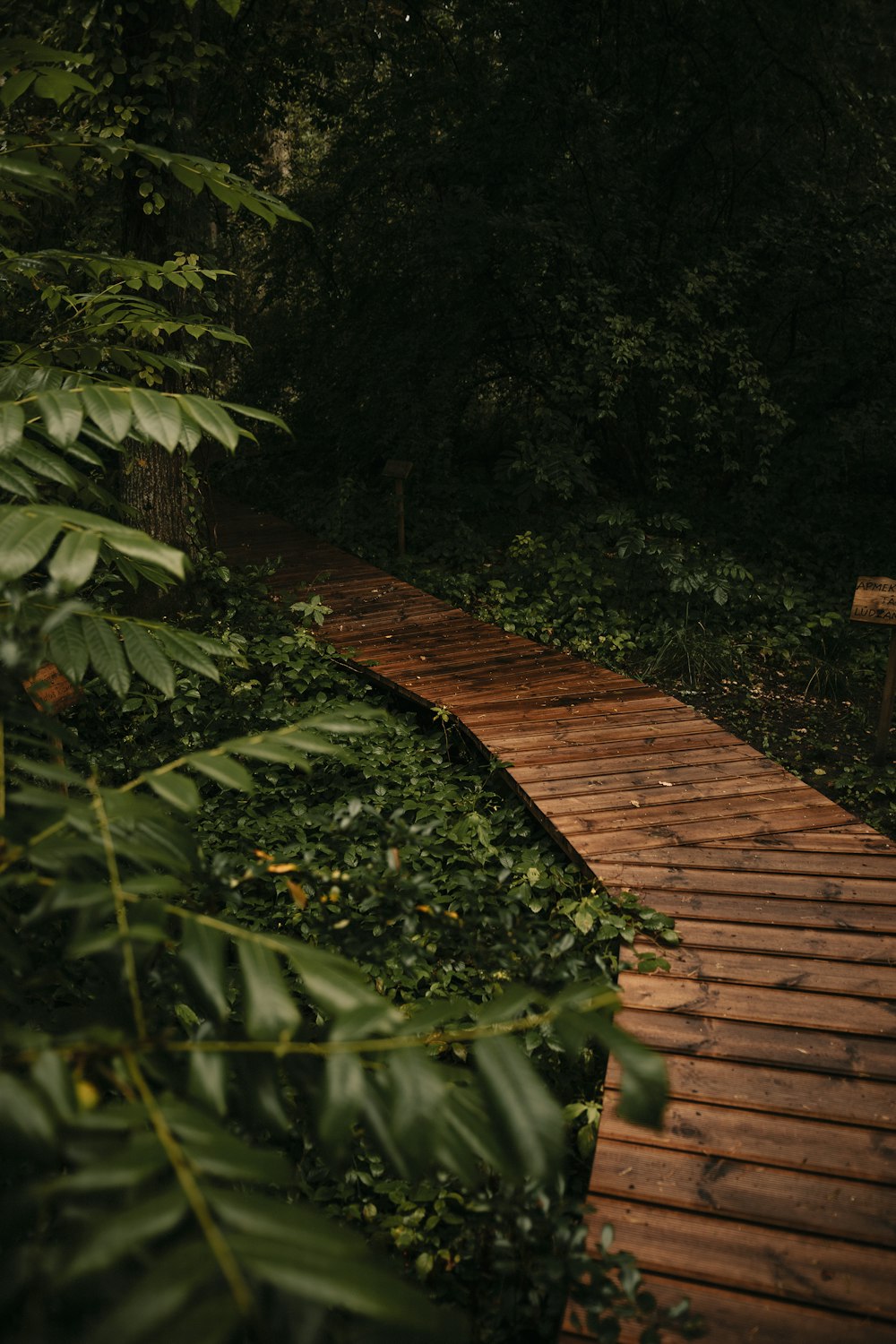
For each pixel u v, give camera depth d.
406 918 2.19
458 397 11.40
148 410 1.74
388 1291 0.94
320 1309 0.97
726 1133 2.91
